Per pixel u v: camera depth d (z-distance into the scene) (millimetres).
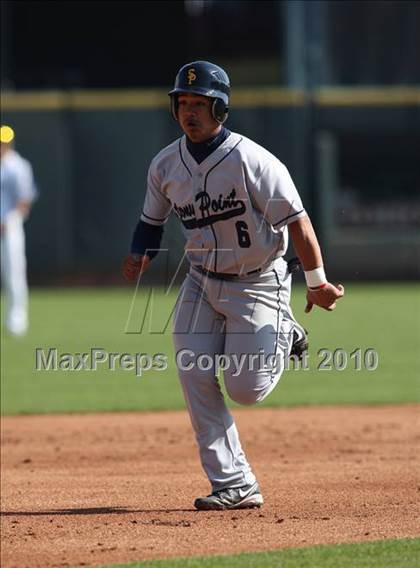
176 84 20297
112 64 93250
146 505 22625
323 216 76750
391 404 38000
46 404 38594
